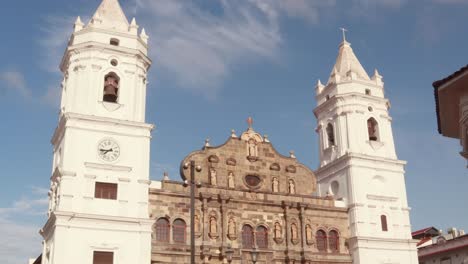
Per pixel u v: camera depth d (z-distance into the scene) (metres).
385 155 66.19
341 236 61.72
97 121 52.88
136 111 55.31
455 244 69.12
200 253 54.38
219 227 56.28
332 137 68.94
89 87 54.16
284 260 58.09
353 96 66.88
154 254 52.50
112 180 51.81
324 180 67.88
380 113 67.94
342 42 73.44
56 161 55.25
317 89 72.75
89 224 49.22
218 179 58.88
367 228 61.84
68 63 56.47
